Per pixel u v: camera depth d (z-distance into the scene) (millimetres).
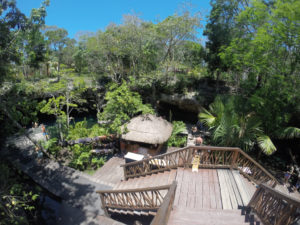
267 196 3553
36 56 18984
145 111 11891
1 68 6805
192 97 16703
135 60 18484
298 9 7027
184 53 18172
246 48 9820
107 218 5953
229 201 4457
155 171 6574
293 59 8258
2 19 6480
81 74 23656
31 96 13414
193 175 5695
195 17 14406
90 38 19719
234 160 5898
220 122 8883
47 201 7562
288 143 12117
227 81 19094
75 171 9031
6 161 9625
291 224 2824
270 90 8898
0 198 5691
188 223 3670
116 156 10453
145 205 4645
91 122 17500
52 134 11891
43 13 7039
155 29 15992
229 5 12961
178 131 12773
